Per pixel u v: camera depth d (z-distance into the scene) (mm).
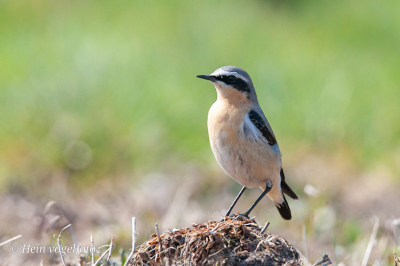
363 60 22062
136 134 15047
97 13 24969
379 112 17312
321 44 24375
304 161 15523
